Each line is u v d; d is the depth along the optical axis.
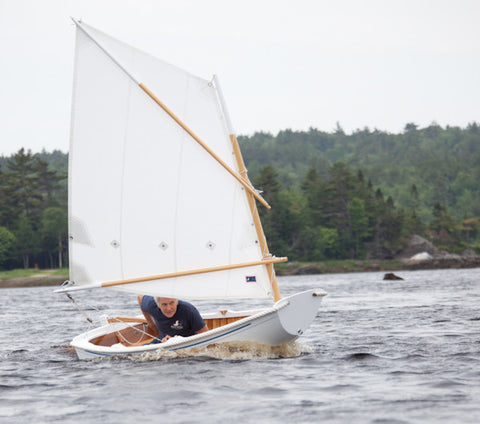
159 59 52.56
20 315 110.50
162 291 51.28
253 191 51.59
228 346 49.78
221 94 52.88
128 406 35.72
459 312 89.06
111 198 52.28
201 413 33.88
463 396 36.31
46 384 42.72
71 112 52.44
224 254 51.84
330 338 63.09
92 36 52.25
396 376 42.41
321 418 32.47
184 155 52.16
